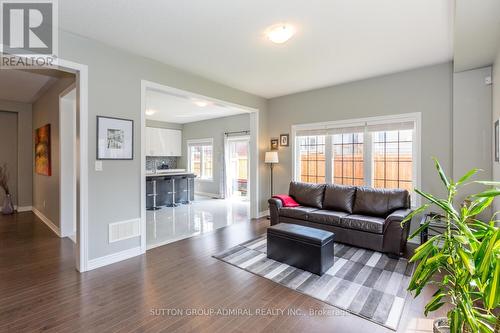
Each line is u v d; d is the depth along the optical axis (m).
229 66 3.76
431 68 3.75
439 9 2.34
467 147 3.40
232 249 3.59
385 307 2.21
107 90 3.05
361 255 3.36
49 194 4.71
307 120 5.11
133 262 3.14
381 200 3.81
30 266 3.02
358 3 2.26
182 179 7.54
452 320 1.30
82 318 2.05
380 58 3.48
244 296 2.39
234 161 8.49
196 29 2.71
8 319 2.03
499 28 2.33
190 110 7.07
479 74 3.31
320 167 5.02
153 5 2.29
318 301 2.31
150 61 3.49
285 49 3.20
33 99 5.61
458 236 1.36
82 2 2.23
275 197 4.60
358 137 4.53
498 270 1.12
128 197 3.28
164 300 2.31
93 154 2.95
